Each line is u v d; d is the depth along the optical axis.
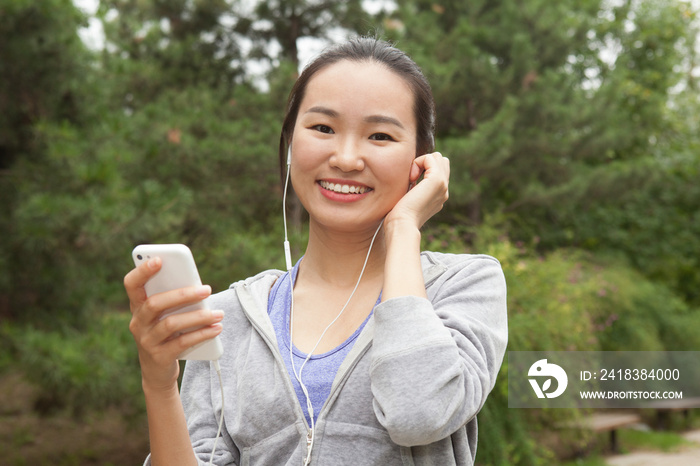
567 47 8.01
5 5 4.07
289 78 7.07
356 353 1.03
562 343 5.03
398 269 1.01
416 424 0.88
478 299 1.08
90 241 4.19
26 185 4.34
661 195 10.70
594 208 9.95
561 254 7.75
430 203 1.13
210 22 8.27
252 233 6.61
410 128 1.15
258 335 1.15
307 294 1.20
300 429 1.02
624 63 9.41
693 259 10.50
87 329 4.68
